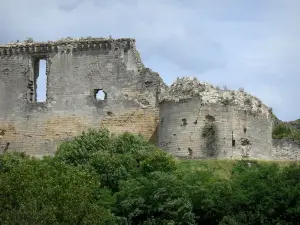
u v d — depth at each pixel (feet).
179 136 321.73
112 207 268.00
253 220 261.44
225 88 325.62
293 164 293.43
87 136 321.11
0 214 241.55
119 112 350.43
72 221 243.40
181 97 324.39
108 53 355.36
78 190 256.32
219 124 318.45
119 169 289.33
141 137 329.31
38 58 365.40
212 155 316.81
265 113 328.49
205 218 265.75
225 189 271.08
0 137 356.59
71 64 357.41
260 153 323.37
